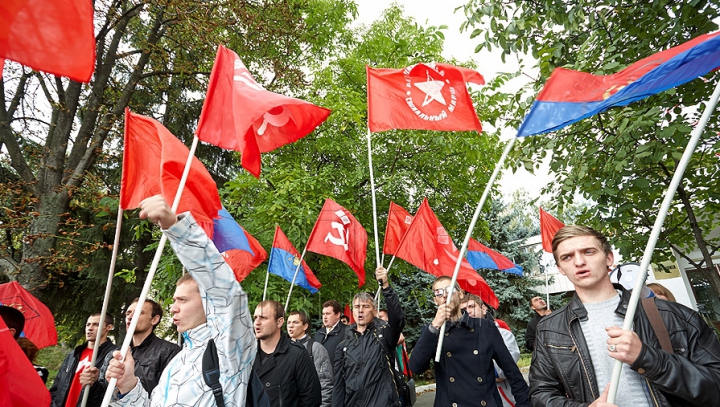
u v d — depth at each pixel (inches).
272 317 142.5
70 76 56.6
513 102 212.8
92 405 126.0
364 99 444.5
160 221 64.6
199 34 355.3
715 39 82.4
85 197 376.5
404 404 194.7
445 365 142.9
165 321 464.1
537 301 258.5
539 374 89.0
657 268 219.5
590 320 84.4
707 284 558.6
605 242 87.7
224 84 113.3
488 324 147.7
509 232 789.9
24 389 72.5
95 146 368.8
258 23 396.8
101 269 466.6
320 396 141.6
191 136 526.9
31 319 192.1
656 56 92.7
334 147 406.9
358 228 230.8
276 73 423.2
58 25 56.8
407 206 451.8
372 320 186.1
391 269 431.5
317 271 382.6
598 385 79.5
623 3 198.5
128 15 362.9
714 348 73.7
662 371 66.1
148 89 485.1
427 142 419.5
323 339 245.1
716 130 194.4
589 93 101.8
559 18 189.0
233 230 174.2
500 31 202.7
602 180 205.6
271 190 367.2
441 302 148.6
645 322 79.0
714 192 211.9
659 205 224.2
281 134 126.1
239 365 72.4
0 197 320.5
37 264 323.6
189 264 67.7
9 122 363.9
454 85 168.4
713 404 65.5
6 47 55.0
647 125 159.9
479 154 392.2
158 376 143.6
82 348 163.6
